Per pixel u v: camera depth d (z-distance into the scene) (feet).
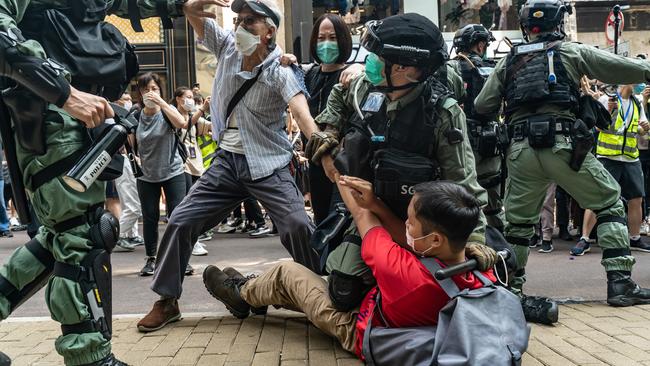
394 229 9.43
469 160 9.45
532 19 13.34
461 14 31.63
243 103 11.88
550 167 13.00
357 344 9.61
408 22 8.95
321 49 13.20
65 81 7.50
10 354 10.64
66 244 8.29
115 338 11.46
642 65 12.54
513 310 7.75
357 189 9.20
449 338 7.40
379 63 9.01
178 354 10.43
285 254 22.97
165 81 44.80
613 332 11.46
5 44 7.23
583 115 13.07
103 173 8.39
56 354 10.64
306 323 12.23
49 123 8.10
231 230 30.30
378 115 9.40
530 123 13.08
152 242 18.83
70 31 8.38
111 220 8.66
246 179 12.03
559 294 15.14
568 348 10.53
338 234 10.64
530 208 13.30
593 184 13.24
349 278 9.81
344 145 9.72
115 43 8.95
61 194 8.18
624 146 21.90
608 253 13.73
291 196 12.01
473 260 8.28
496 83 13.58
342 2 28.63
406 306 8.54
